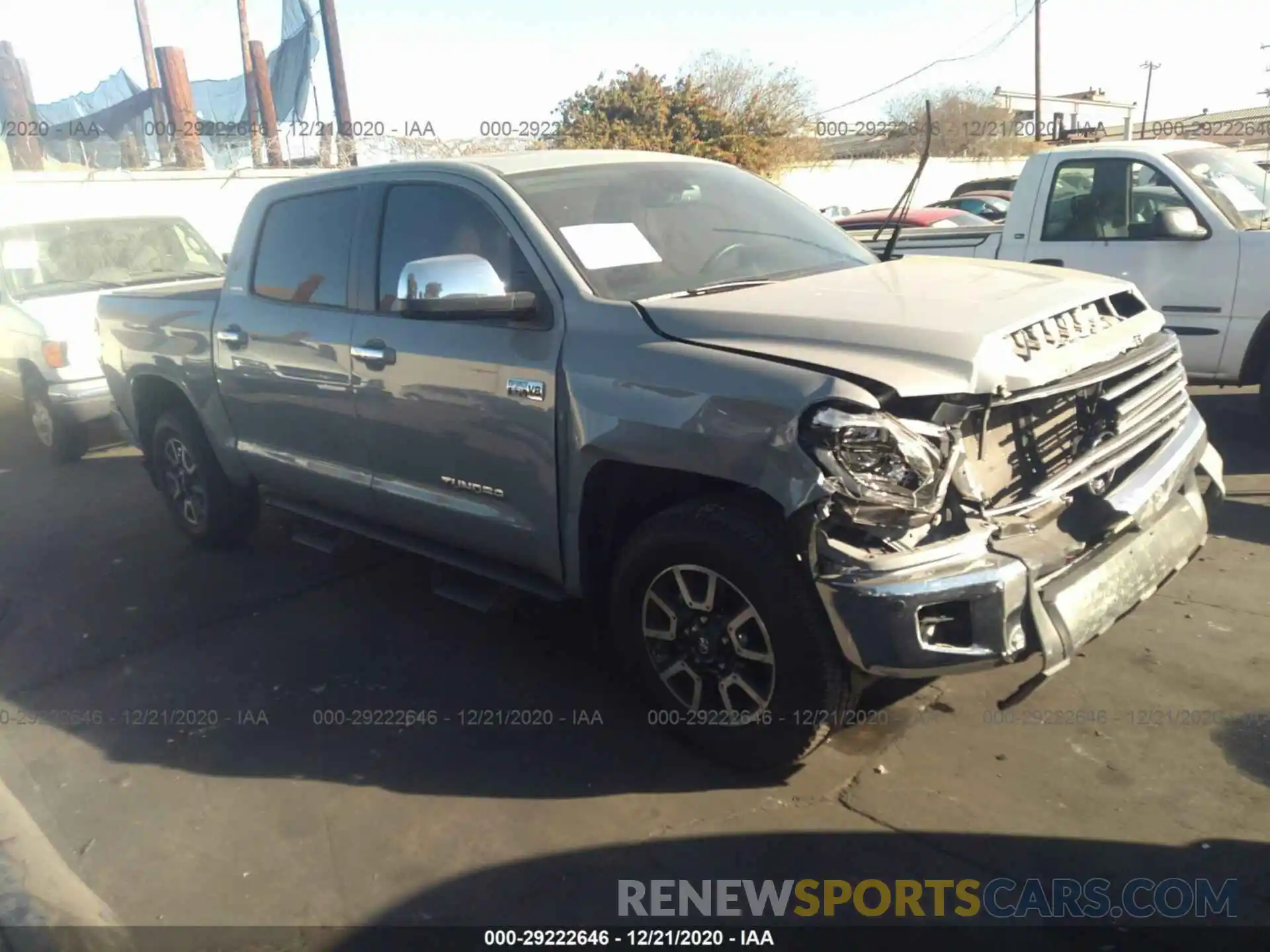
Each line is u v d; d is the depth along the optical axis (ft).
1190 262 21.20
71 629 16.01
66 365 25.39
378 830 10.44
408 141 48.19
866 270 12.42
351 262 14.25
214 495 18.33
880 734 11.43
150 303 18.56
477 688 13.24
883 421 8.91
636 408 10.44
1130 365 10.73
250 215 16.38
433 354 12.64
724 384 9.78
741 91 83.76
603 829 10.21
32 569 18.90
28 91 50.16
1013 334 9.79
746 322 10.33
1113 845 9.47
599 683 13.16
